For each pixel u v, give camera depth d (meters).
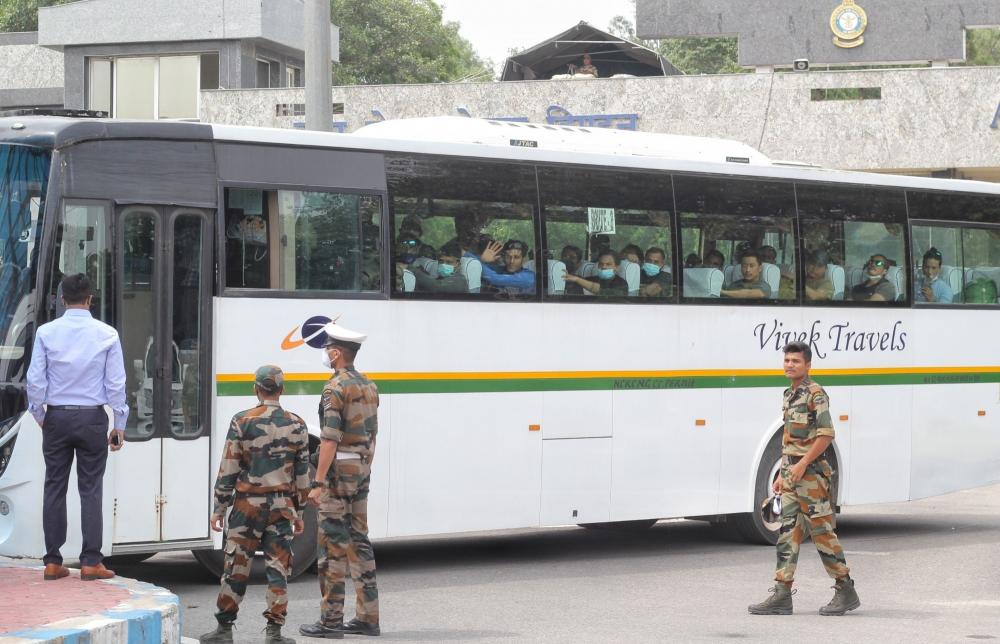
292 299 14.37
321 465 11.26
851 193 19.17
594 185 16.66
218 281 13.95
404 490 15.15
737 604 13.67
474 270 15.65
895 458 19.58
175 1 44.47
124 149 13.57
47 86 54.09
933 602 13.87
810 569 16.34
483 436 15.70
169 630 10.09
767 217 18.27
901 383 19.61
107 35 44.84
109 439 11.88
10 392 12.75
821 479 12.99
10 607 10.06
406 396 15.14
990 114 34.06
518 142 16.56
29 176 13.16
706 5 38.88
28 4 69.44
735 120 35.06
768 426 18.25
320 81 20.95
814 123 34.88
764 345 18.17
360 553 11.52
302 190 14.52
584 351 16.50
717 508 17.81
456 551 17.86
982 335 20.58
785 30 38.44
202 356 13.85
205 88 44.59
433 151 15.42
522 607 13.30
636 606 13.46
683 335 17.39
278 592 10.73
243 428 10.67
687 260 17.47
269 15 44.56
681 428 17.39
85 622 9.35
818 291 18.73
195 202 13.86
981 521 22.19
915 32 37.59
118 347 11.84
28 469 12.72
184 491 13.68
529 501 16.08
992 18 37.16
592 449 16.58
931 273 20.03
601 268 16.69
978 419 20.53
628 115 35.34
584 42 43.84
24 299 12.88
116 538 13.27
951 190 20.23
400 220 15.13
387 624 12.27
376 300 14.92
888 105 34.56
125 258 13.48
